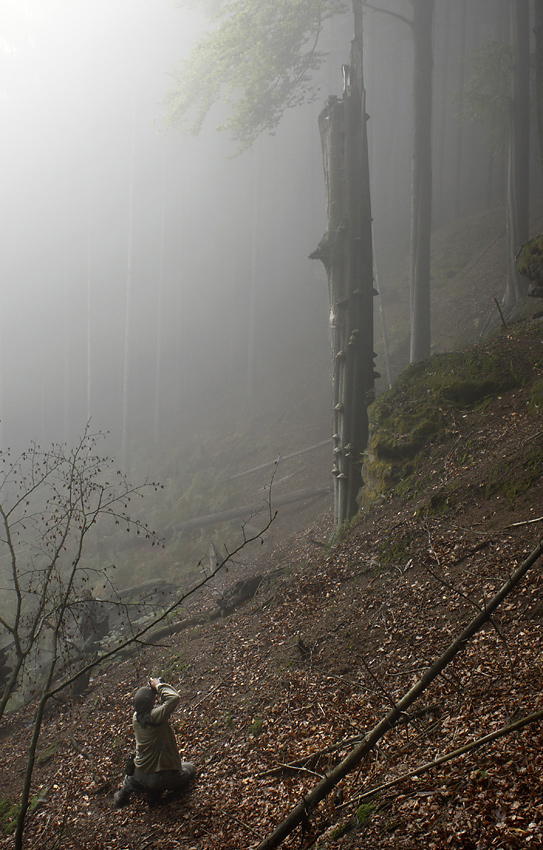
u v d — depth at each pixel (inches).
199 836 175.5
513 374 412.5
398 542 331.6
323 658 262.5
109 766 251.9
